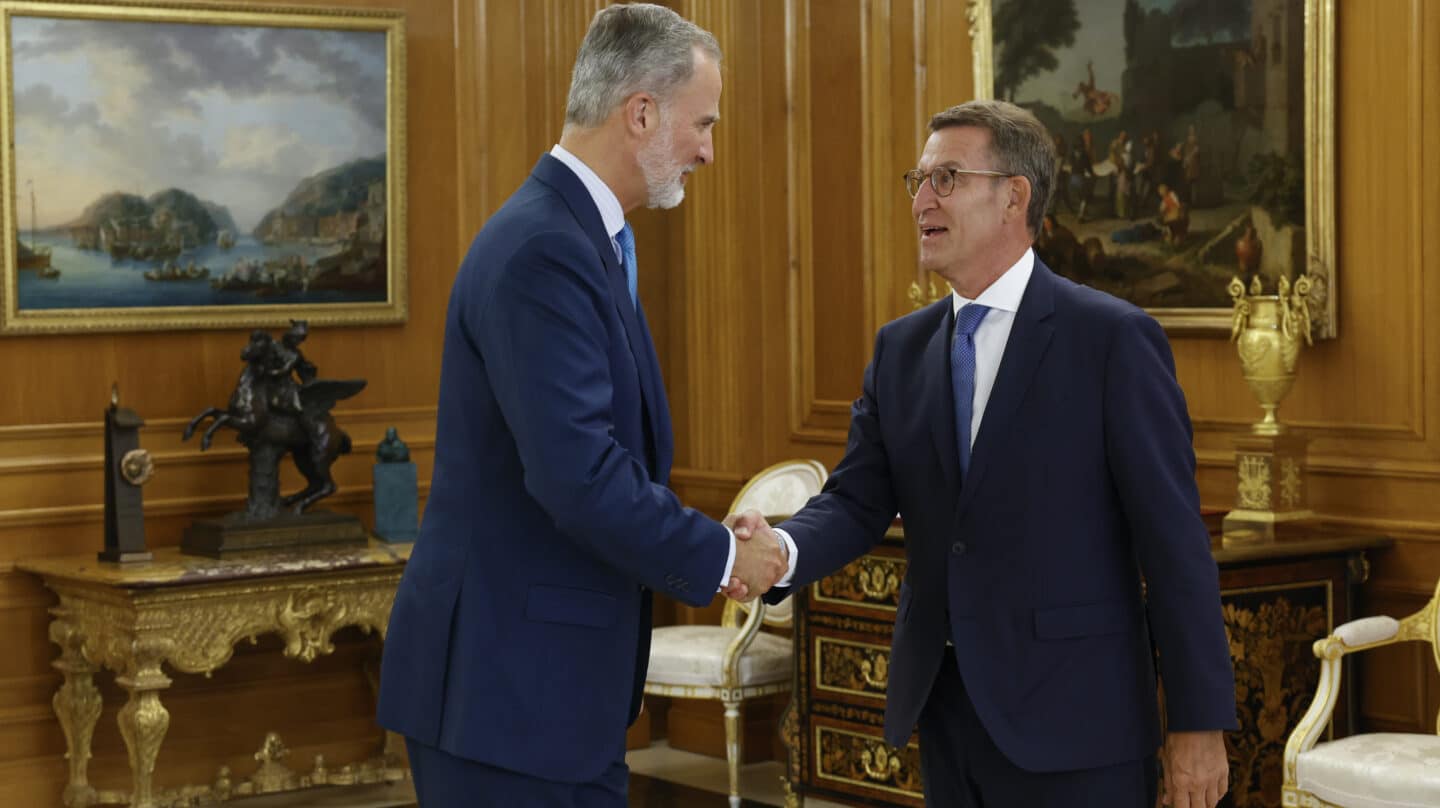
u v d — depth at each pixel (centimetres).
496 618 254
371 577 537
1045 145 283
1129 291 497
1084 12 502
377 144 595
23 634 539
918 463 285
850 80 581
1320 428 464
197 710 570
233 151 570
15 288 535
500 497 256
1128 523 274
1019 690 268
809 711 497
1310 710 388
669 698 655
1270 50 460
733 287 616
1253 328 448
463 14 615
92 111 546
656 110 263
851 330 586
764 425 619
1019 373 273
